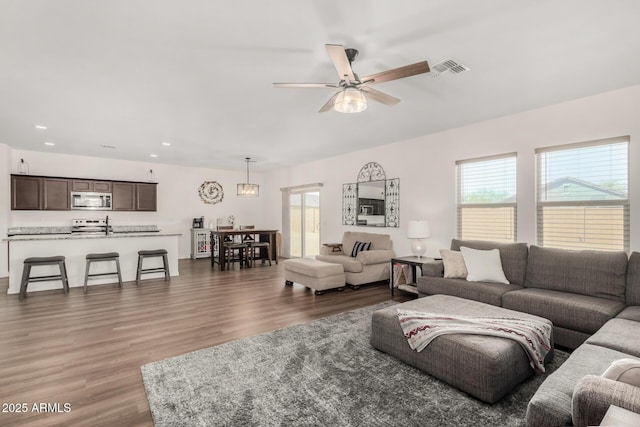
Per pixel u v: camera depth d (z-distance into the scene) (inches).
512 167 154.9
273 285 201.2
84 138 198.2
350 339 113.3
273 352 102.7
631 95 119.0
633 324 84.6
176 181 314.5
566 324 102.2
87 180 257.3
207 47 89.4
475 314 101.1
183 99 129.5
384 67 102.0
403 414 71.2
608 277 109.7
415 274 184.9
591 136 128.3
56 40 85.4
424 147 192.4
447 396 78.0
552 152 141.3
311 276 180.1
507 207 156.5
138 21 77.2
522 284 132.0
